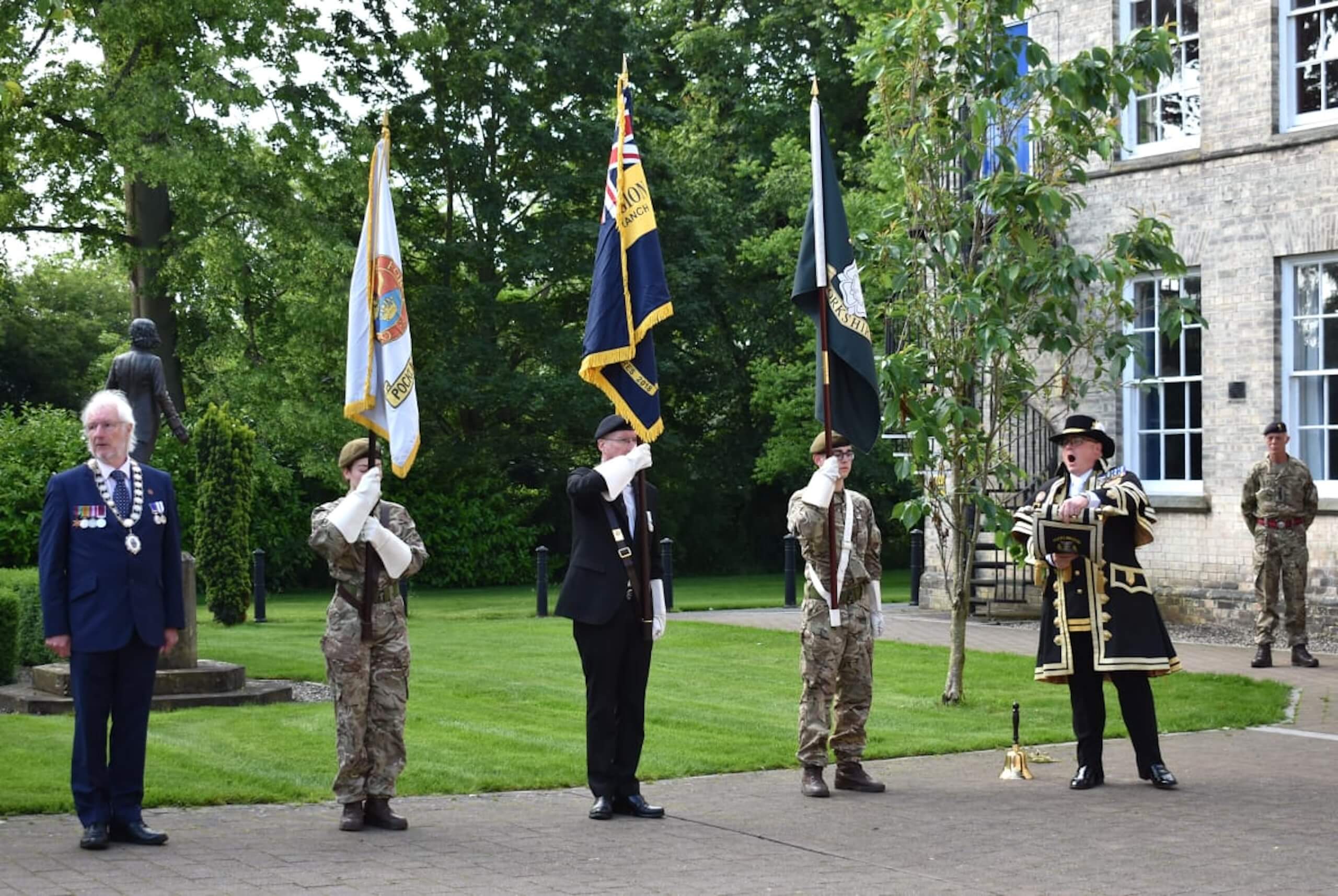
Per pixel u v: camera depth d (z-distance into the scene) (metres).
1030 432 22.31
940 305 13.30
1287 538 16.34
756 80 39.53
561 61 35.47
